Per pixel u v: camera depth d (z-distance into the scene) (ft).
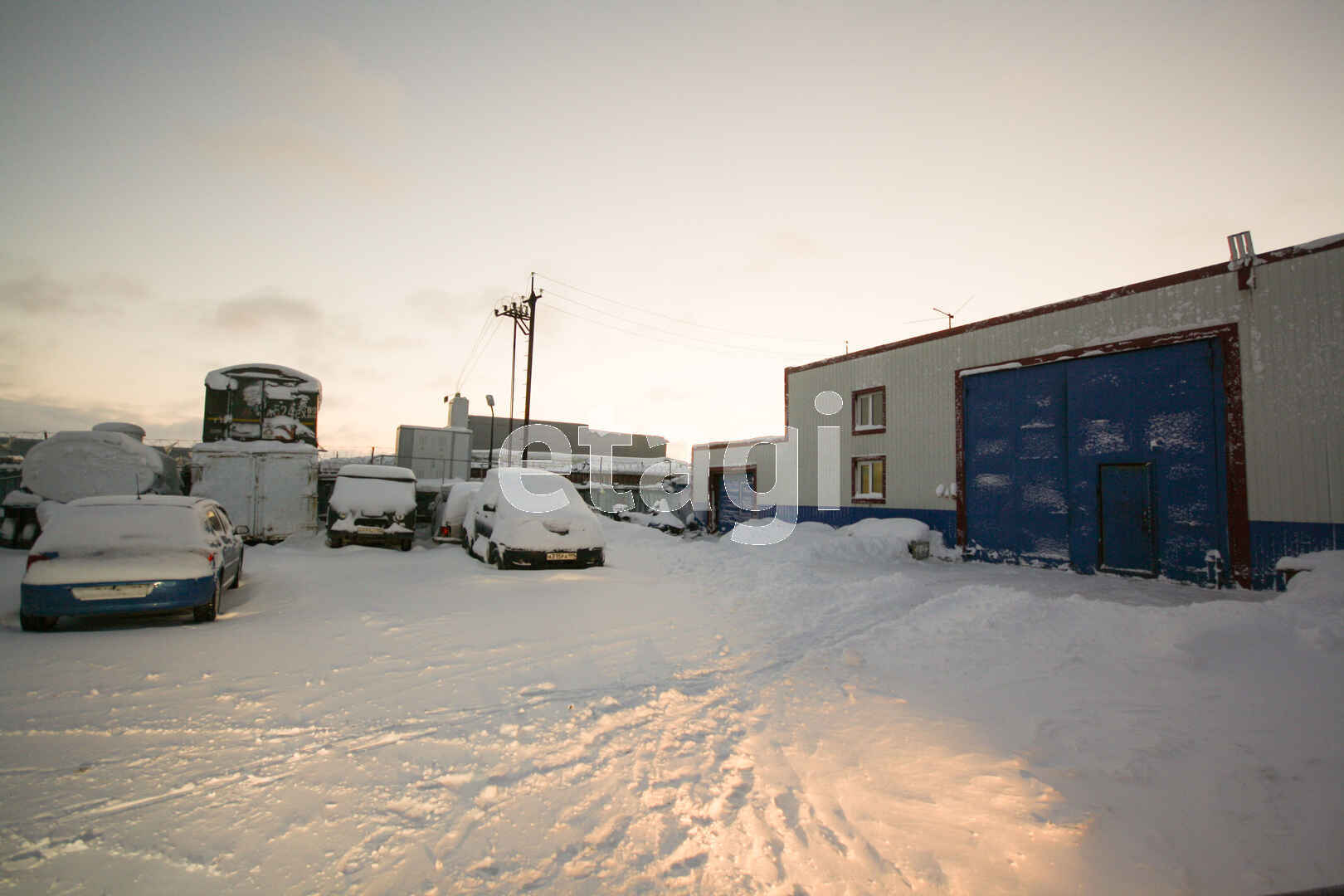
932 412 50.11
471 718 12.92
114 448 45.29
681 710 13.87
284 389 57.21
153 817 8.91
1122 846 8.65
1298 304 31.50
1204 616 16.53
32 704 13.28
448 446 103.09
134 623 21.76
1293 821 8.95
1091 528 39.09
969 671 16.17
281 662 16.66
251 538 51.44
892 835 8.95
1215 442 33.99
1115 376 38.47
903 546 47.11
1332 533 29.89
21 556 38.01
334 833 8.65
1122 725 12.34
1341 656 13.88
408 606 24.54
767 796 10.03
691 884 7.76
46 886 7.30
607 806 9.64
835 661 17.79
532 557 34.37
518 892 7.54
